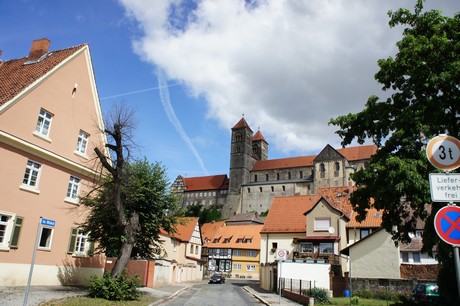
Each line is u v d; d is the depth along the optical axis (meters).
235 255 70.50
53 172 24.12
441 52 16.41
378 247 32.50
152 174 27.12
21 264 21.25
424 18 17.83
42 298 16.20
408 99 18.42
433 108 16.20
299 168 120.06
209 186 136.00
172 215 28.52
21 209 21.47
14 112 21.09
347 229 39.84
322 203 41.44
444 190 7.32
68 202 25.39
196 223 62.84
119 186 19.58
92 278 19.20
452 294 14.72
